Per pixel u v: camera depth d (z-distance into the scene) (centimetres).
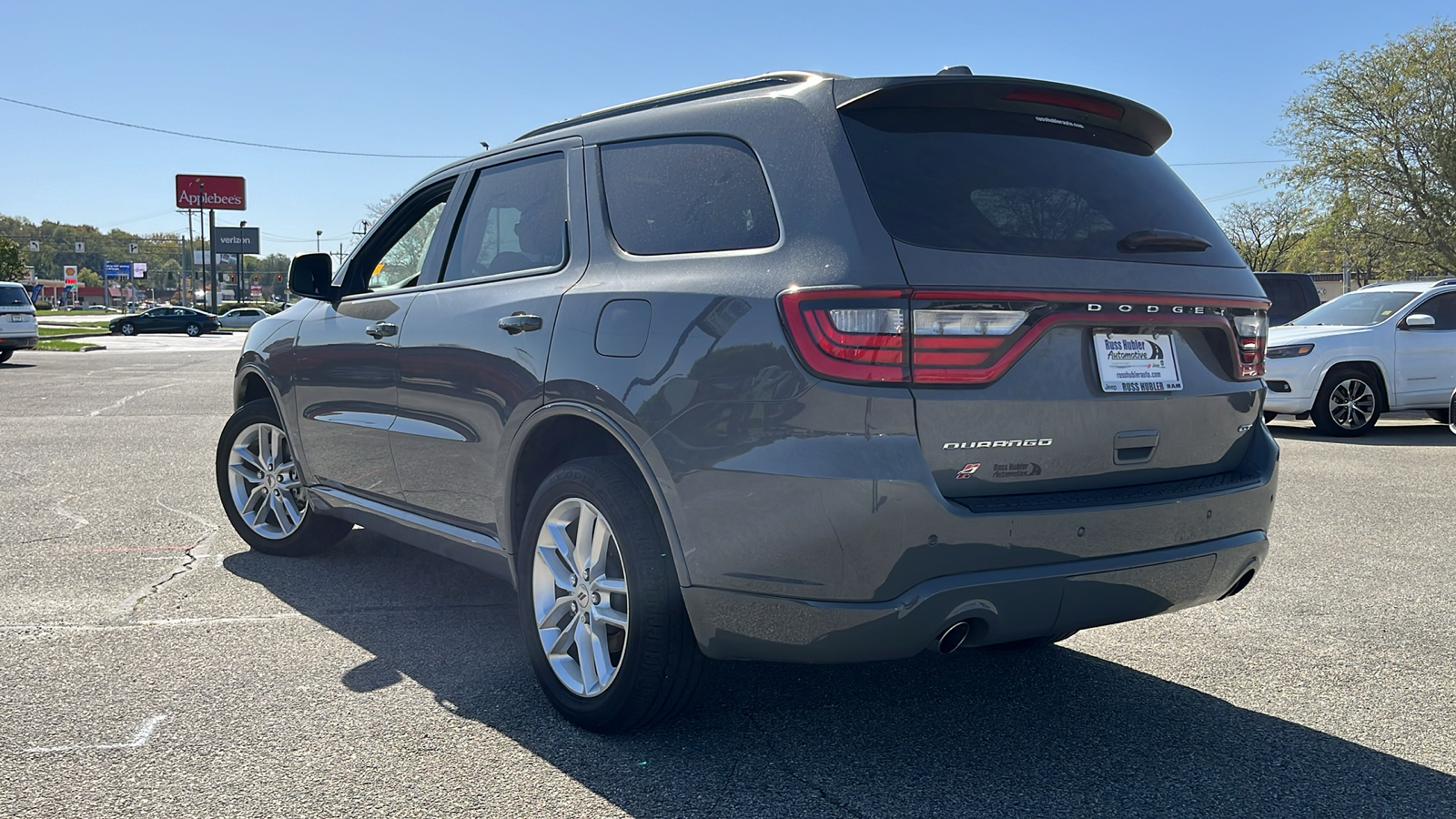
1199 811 272
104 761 293
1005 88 296
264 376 504
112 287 15750
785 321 264
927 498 257
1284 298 1692
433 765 293
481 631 414
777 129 296
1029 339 271
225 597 457
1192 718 335
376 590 471
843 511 256
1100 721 332
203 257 10162
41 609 437
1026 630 280
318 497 482
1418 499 723
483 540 369
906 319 258
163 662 375
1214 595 313
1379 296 1208
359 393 430
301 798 272
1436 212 3816
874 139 284
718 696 349
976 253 271
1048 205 292
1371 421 1133
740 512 271
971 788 284
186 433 1048
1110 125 324
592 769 292
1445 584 498
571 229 346
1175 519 293
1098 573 279
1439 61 3775
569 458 351
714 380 277
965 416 264
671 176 321
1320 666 385
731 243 292
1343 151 3947
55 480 759
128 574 493
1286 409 1156
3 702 335
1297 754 308
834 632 264
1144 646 407
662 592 292
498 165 399
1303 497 731
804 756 302
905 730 322
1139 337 296
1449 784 289
